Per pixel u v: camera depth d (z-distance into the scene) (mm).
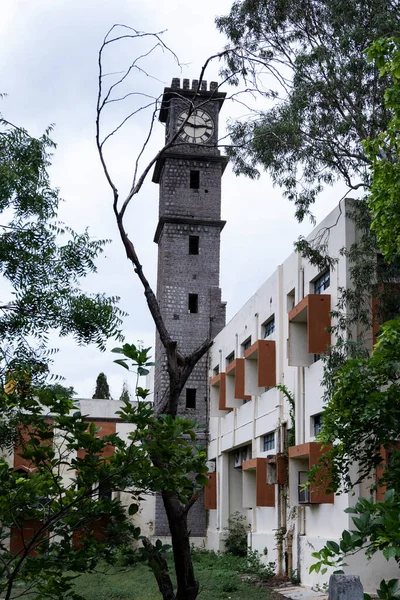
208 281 39688
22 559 6082
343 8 19375
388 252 12180
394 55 10859
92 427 6262
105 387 55594
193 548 35250
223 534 33531
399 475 10125
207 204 40312
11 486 6332
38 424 6527
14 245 9820
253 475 30062
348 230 20438
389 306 18750
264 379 27062
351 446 11453
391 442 11133
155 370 39656
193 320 39188
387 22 18328
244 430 31406
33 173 10102
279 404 25891
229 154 19875
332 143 19812
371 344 19078
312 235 23359
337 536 19703
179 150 40188
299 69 19578
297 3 19656
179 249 39812
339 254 20750
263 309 29328
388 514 5738
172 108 40344
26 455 6500
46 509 6461
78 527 6312
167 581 6492
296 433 23531
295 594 20266
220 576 24750
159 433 6031
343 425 11242
